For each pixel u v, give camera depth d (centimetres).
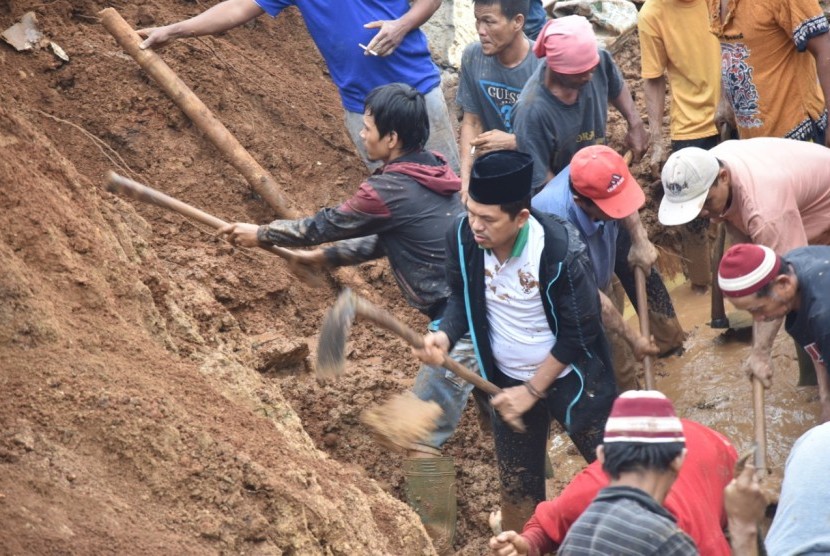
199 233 1218
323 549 830
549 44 1112
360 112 1298
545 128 1151
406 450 1055
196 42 1379
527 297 900
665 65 1460
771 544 711
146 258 1007
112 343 855
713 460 753
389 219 996
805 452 719
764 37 1242
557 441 1304
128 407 784
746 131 1316
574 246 884
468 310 931
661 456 637
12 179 873
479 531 1138
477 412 1242
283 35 1567
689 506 714
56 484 719
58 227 895
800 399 1235
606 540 623
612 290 1281
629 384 1228
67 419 766
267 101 1413
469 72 1314
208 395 876
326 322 864
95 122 1247
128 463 773
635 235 1153
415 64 1283
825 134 1292
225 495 789
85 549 680
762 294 850
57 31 1303
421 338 901
